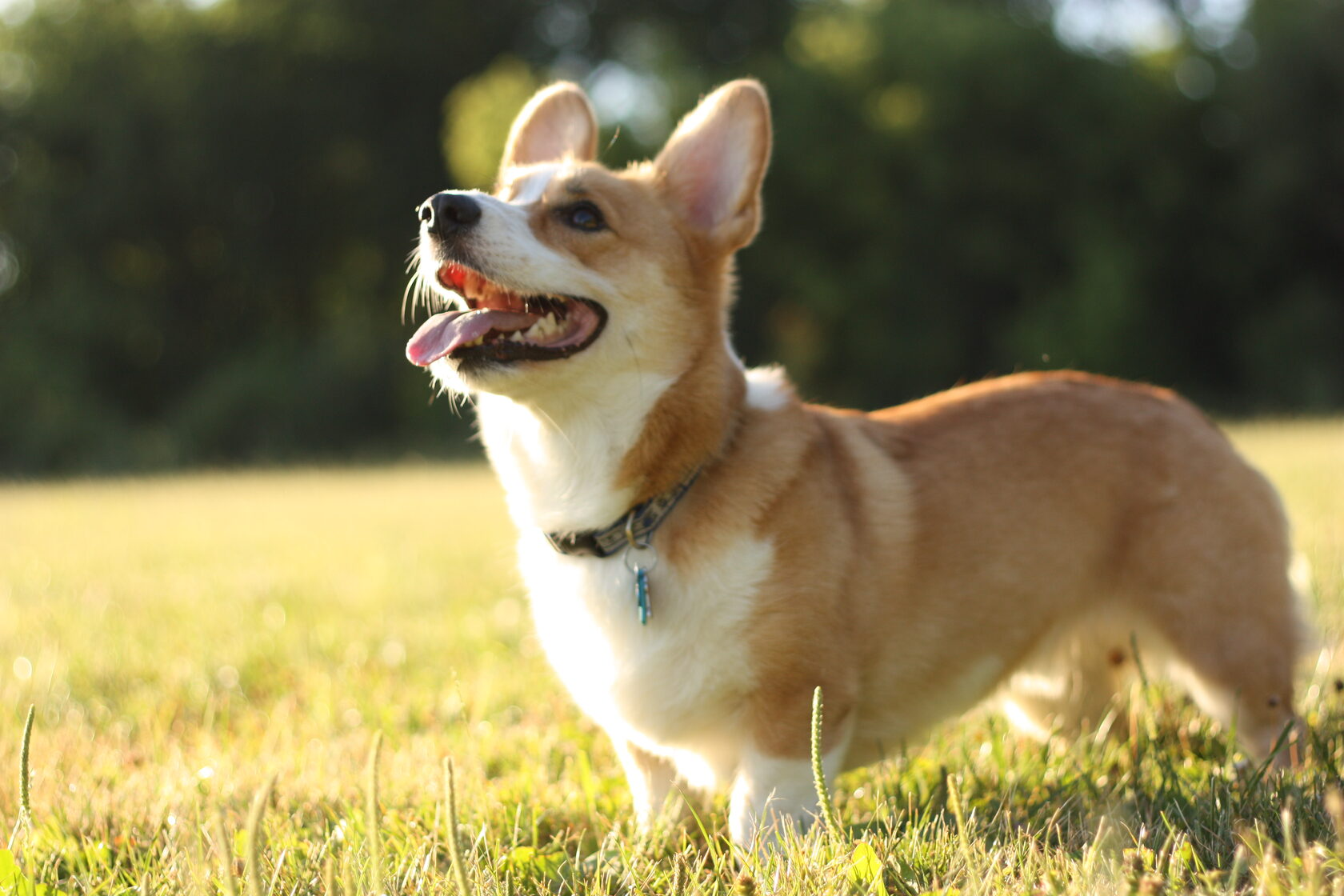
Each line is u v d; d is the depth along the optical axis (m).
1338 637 4.38
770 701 2.97
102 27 30.88
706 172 3.43
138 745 4.09
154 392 31.16
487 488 14.41
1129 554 3.56
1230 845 2.64
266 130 31.00
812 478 3.10
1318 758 3.19
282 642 5.64
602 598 3.03
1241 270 26.39
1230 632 3.45
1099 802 3.04
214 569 8.30
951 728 4.01
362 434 28.03
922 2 27.47
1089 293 25.12
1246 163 25.91
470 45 33.78
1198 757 3.57
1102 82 26.11
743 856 2.64
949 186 26.41
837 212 26.95
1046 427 3.58
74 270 30.52
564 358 3.01
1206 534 3.47
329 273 33.09
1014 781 3.22
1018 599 3.44
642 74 27.44
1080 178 26.52
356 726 4.29
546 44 35.06
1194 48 27.75
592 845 3.11
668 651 2.97
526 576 3.29
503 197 3.35
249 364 29.39
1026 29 26.78
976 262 26.50
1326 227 25.59
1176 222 26.52
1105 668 3.90
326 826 3.04
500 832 3.05
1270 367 25.03
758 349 27.73
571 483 3.08
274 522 11.29
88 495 16.59
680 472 3.03
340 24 31.95
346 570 7.98
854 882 2.48
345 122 31.81
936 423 3.58
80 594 7.39
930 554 3.30
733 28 34.12
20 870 2.58
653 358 3.11
